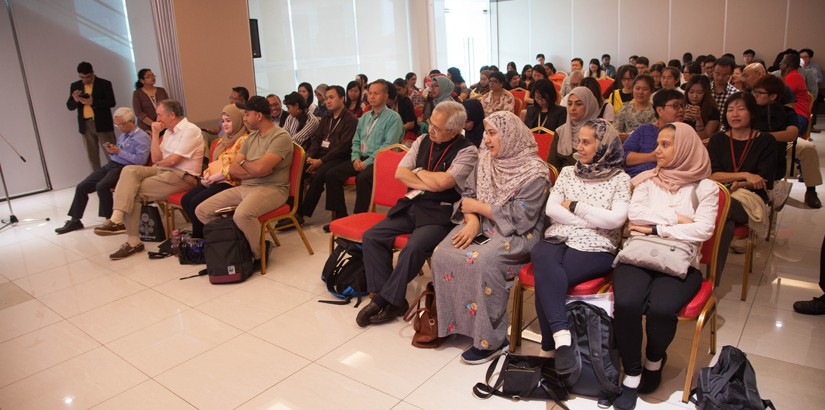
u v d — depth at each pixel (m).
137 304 3.33
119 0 7.10
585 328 2.17
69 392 2.44
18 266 4.13
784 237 3.79
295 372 2.49
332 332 2.85
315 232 4.57
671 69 4.53
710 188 2.26
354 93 5.95
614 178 2.45
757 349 2.42
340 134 4.72
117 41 7.16
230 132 4.23
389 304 2.92
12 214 5.43
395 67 10.39
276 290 3.43
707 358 2.38
